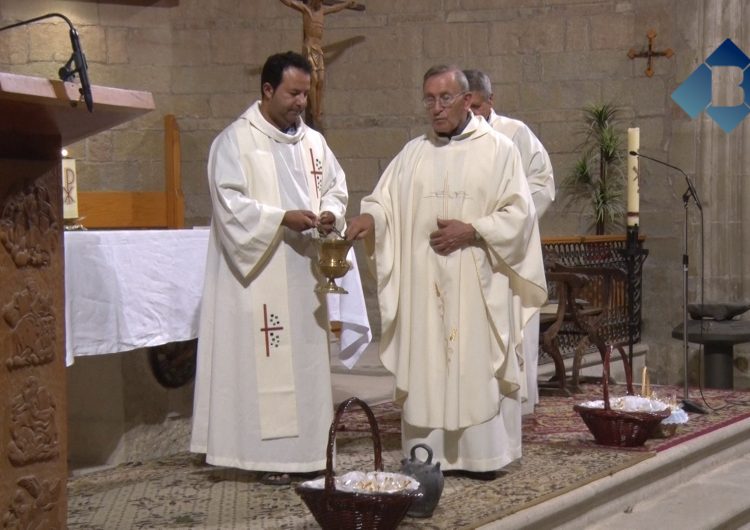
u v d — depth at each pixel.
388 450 4.98
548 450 5.03
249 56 10.09
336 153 10.29
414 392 4.35
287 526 3.71
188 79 10.13
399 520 3.44
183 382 5.09
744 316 9.52
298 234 4.37
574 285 6.80
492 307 4.30
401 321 4.42
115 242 4.33
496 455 4.35
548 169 5.82
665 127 9.72
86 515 3.89
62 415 2.74
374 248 4.48
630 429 5.08
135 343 4.41
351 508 3.37
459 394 4.29
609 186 9.72
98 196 9.31
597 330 7.04
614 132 9.74
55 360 2.71
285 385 4.31
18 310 2.59
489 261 4.32
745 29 9.48
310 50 9.21
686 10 9.58
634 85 9.80
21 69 9.46
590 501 4.43
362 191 10.26
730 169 9.55
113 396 4.79
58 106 2.38
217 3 10.10
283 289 4.33
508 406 4.48
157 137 10.05
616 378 8.90
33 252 2.63
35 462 2.66
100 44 9.77
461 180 4.34
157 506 4.02
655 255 9.77
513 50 10.03
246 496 4.16
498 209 4.30
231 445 4.34
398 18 10.12
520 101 10.06
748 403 6.64
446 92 4.33
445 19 10.07
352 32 10.20
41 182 2.66
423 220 4.37
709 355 8.61
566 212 10.00
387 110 10.16
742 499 5.02
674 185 9.70
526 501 4.04
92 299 4.21
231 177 4.25
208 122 10.14
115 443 4.80
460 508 3.92
